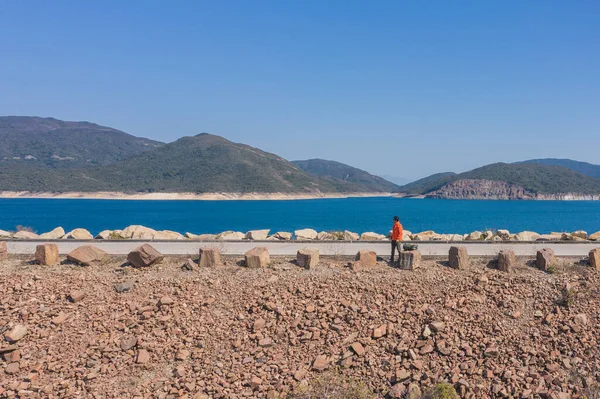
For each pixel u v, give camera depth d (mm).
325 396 9805
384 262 14547
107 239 19875
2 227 76125
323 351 11016
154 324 11797
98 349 11062
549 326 11422
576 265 13680
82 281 13320
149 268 14164
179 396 9898
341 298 12461
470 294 12500
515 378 10062
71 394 9898
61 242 19359
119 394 9953
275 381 10219
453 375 10141
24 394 9797
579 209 165875
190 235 21281
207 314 12133
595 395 9555
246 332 11625
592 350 10680
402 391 9828
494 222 92125
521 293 12477
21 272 13828
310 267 13930
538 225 82688
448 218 108500
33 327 11523
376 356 10812
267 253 14430
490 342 11031
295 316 11938
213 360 10914
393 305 12203
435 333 11273
